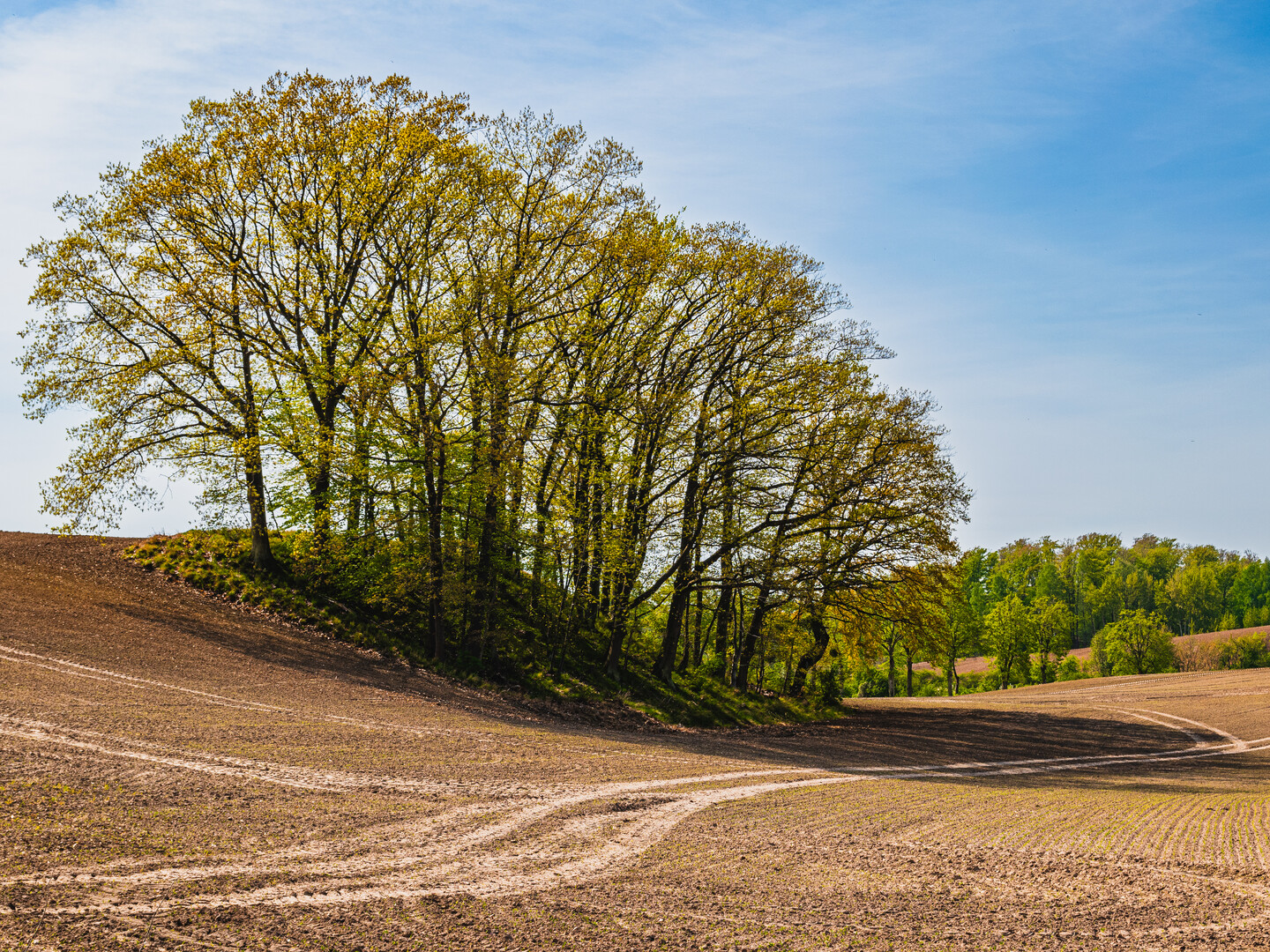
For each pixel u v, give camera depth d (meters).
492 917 6.64
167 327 26.66
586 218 26.97
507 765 13.58
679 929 6.62
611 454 28.27
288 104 26.38
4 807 8.22
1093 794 15.58
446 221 25.88
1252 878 8.76
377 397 24.23
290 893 6.84
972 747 26.28
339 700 18.45
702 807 11.53
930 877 8.45
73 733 11.84
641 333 29.03
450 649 26.88
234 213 27.11
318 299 26.16
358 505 26.97
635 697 27.89
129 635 20.78
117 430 25.67
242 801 9.49
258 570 28.12
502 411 24.58
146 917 6.11
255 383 26.83
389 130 26.25
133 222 26.25
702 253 28.58
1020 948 6.56
